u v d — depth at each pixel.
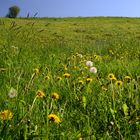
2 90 4.21
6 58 7.04
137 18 66.94
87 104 3.82
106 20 62.03
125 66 6.82
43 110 3.34
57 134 2.72
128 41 15.66
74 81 4.86
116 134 3.02
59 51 11.29
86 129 2.98
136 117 3.25
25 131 2.56
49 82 4.90
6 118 2.66
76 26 48.84
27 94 3.71
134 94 4.12
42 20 58.31
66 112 3.60
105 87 4.57
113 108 3.53
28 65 6.36
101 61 8.38
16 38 7.88
